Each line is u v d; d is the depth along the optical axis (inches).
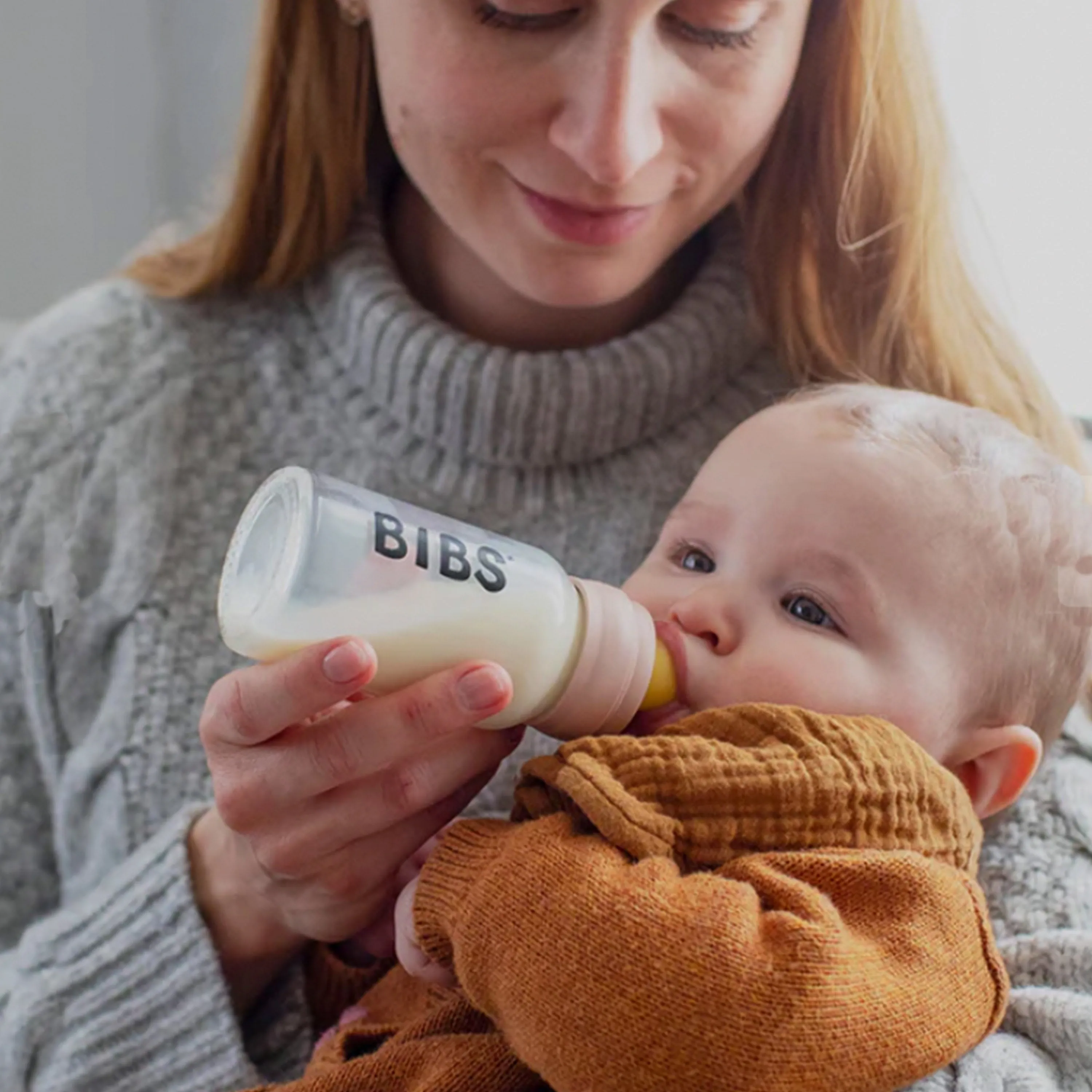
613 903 24.1
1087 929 30.7
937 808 27.7
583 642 27.6
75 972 34.8
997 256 43.4
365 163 42.2
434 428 40.1
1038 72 46.9
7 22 62.4
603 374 39.1
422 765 28.6
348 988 35.2
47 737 40.4
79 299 44.7
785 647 29.5
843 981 24.1
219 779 28.7
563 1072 23.8
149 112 65.3
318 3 40.0
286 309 43.3
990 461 31.7
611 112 31.4
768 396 41.7
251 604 25.6
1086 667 33.5
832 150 40.8
